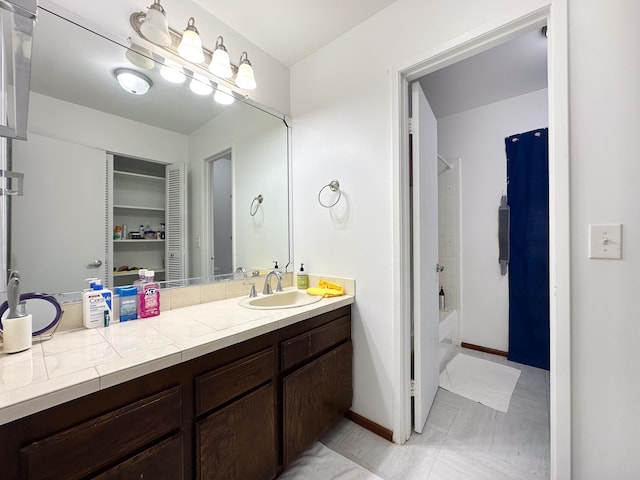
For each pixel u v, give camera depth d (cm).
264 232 192
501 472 135
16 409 63
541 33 172
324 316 152
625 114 96
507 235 262
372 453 148
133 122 137
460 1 131
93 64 122
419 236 161
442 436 161
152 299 129
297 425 133
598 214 100
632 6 95
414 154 159
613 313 98
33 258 108
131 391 82
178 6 143
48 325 102
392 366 156
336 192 180
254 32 173
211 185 167
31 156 108
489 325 276
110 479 77
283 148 203
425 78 226
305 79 197
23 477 65
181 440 92
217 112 168
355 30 170
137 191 139
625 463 97
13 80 78
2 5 58
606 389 100
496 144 270
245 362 112
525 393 204
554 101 107
